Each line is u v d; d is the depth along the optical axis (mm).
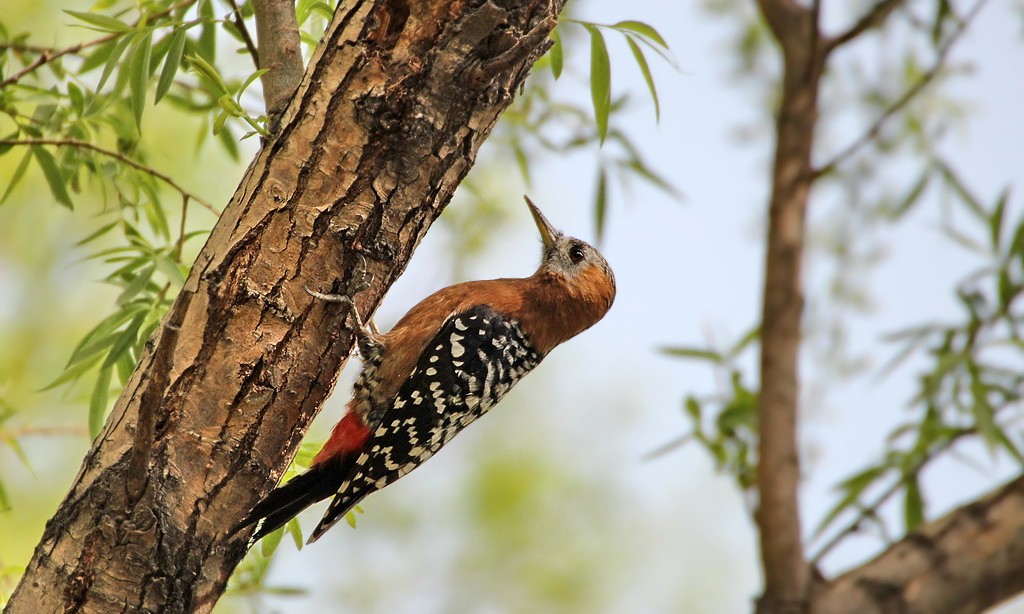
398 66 7180
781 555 8367
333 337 7402
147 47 7910
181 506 6926
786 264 9766
